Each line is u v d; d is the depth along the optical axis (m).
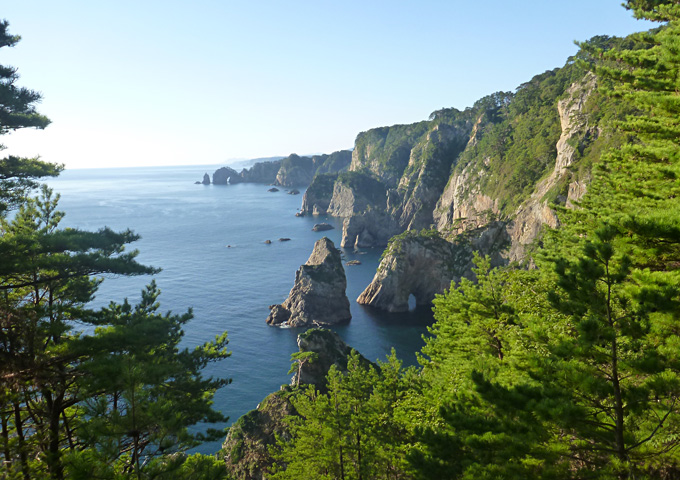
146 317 20.33
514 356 16.34
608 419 13.45
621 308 13.45
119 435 14.07
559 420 11.92
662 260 15.43
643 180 20.27
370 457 27.11
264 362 76.25
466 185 194.25
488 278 25.66
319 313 101.25
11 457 16.42
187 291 116.50
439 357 30.88
